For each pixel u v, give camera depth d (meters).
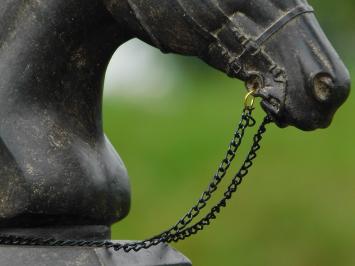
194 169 10.71
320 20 16.16
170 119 11.24
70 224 4.76
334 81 4.46
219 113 11.24
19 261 4.59
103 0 4.66
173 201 10.52
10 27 4.75
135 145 10.95
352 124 11.43
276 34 4.49
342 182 11.09
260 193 11.00
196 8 4.50
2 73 4.71
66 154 4.70
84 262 4.58
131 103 11.48
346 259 10.85
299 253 10.92
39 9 4.73
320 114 4.49
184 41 4.56
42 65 4.73
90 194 4.73
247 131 10.21
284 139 11.29
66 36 4.75
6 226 4.70
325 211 11.00
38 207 4.66
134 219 10.49
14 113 4.69
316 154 11.21
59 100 4.76
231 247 10.75
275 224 10.88
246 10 4.51
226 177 10.24
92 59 4.81
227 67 4.54
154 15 4.55
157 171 10.73
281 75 4.48
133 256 4.74
